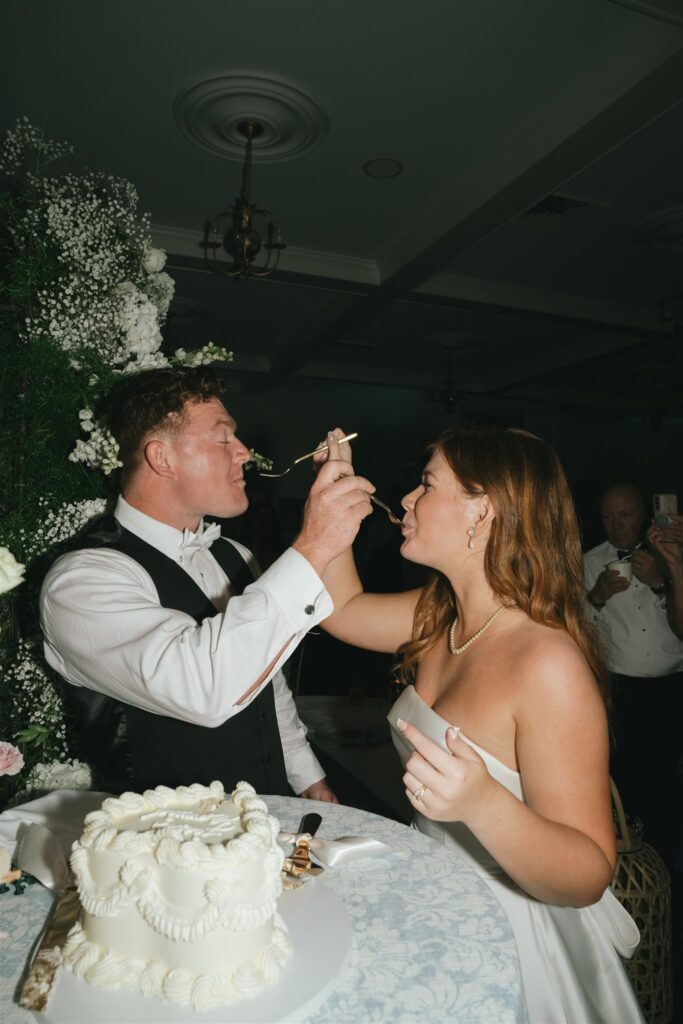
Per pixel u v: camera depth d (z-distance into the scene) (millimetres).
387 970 892
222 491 1680
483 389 11469
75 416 2049
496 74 3846
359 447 12227
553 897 1088
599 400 12312
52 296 2080
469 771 988
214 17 3426
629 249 6211
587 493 12164
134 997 810
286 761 2029
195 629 1378
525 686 1289
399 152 4641
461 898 1061
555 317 7562
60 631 1476
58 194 2180
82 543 1684
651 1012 1912
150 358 2100
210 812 944
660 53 3441
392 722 1609
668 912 1982
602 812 1196
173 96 4035
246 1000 803
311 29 3504
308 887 1067
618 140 4086
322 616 1379
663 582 3525
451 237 5434
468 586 1505
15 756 1364
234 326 8617
